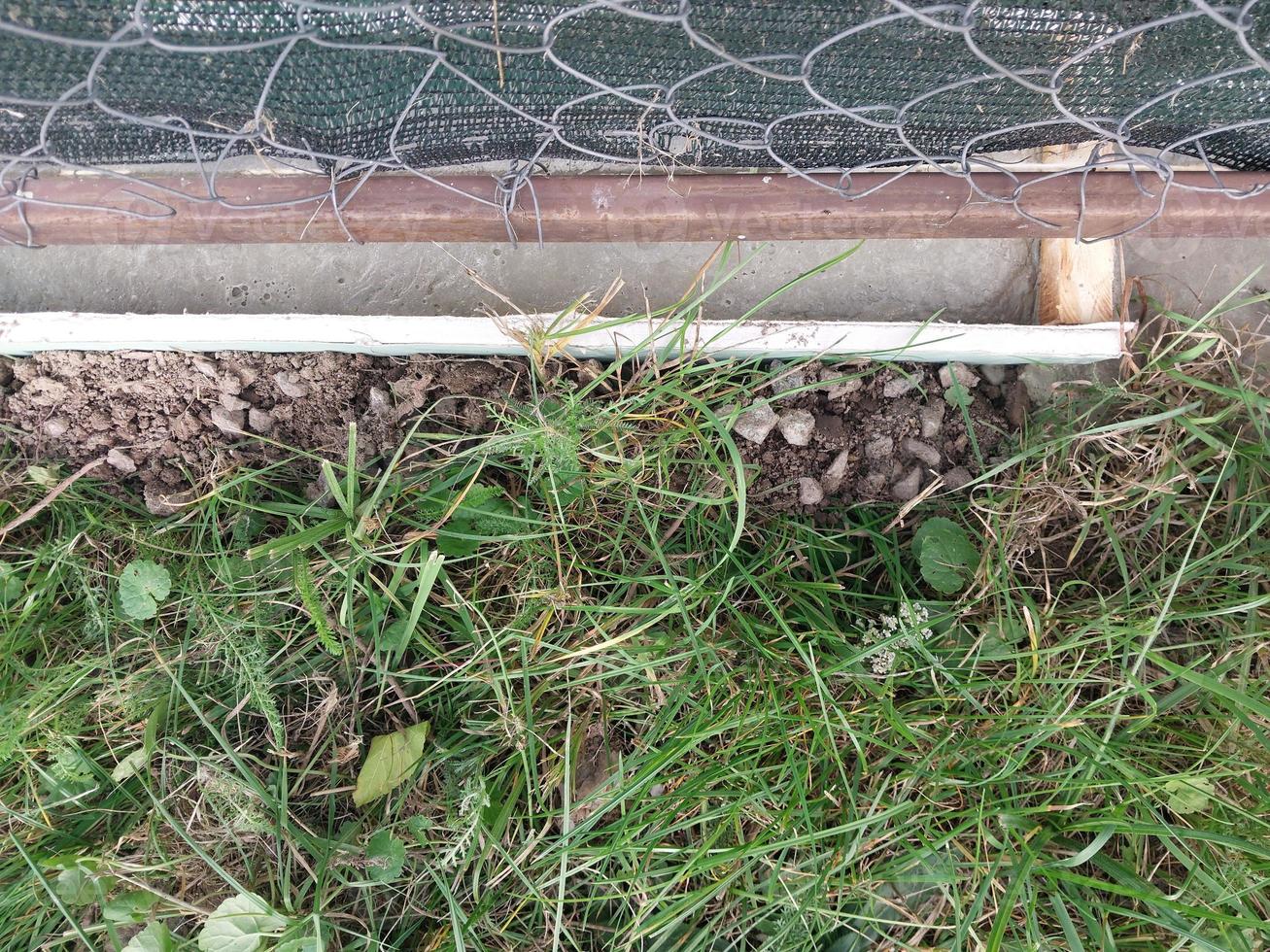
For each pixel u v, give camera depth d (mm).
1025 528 1171
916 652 1104
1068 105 913
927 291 1271
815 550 1192
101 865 1036
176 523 1168
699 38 716
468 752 1099
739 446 1196
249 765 1102
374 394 1179
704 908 1086
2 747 1031
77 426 1187
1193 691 1033
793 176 1019
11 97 797
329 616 1118
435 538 1130
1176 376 1137
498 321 1121
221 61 819
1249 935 1014
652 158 1025
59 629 1142
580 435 1106
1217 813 1034
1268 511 1067
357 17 797
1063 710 1079
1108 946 958
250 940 981
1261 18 806
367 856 1026
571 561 1112
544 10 803
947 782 1029
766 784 1035
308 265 1269
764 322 1143
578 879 1101
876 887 1081
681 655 1043
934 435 1219
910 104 824
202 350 1165
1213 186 1013
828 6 807
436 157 1013
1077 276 1185
